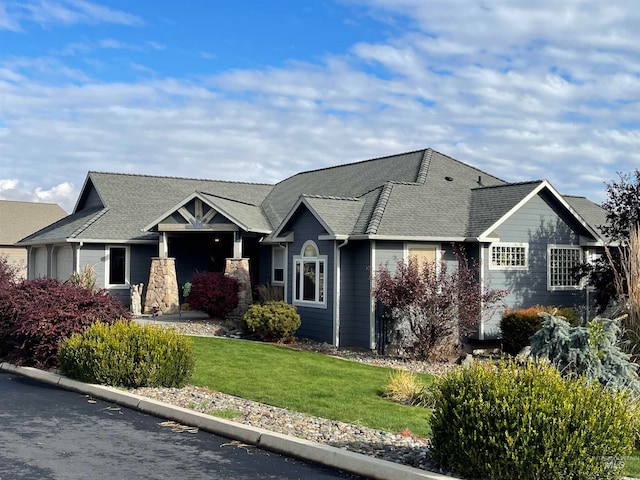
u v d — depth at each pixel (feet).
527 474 21.18
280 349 57.36
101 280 88.63
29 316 45.44
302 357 53.31
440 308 56.49
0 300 52.60
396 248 63.46
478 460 21.88
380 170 85.61
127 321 47.29
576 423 21.47
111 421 31.83
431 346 56.80
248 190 108.99
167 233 85.76
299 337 68.39
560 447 21.03
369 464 23.67
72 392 39.19
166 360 38.96
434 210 68.95
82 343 40.19
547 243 70.64
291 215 69.51
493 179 84.69
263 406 34.50
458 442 22.54
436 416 24.41
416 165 81.10
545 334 34.65
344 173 92.22
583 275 66.33
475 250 66.33
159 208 98.22
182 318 77.92
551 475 20.99
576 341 33.73
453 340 59.36
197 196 81.30
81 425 30.94
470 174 83.35
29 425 30.83
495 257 67.21
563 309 63.72
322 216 64.28
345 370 47.85
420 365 54.03
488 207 69.92
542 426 21.39
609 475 21.44
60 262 97.86
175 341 39.91
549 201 71.20
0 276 83.97
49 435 28.99
